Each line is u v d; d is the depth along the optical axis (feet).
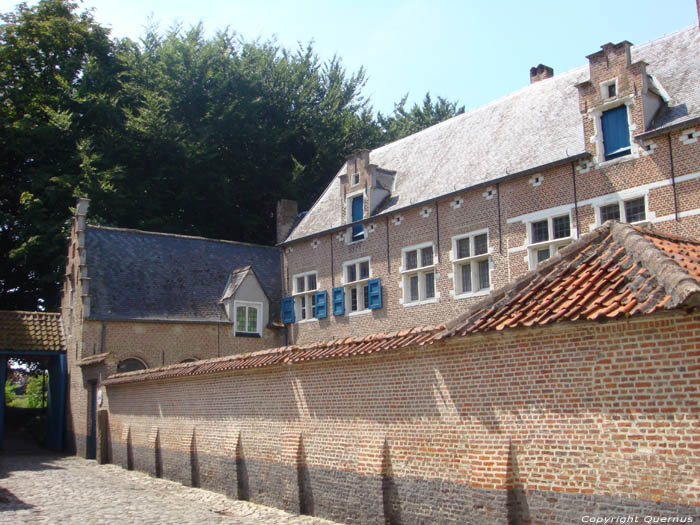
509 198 61.98
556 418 24.88
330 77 141.59
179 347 83.66
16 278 107.34
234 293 88.22
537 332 25.79
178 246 93.76
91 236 87.15
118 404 67.21
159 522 38.04
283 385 41.50
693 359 21.01
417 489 30.94
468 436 28.40
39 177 102.06
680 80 55.01
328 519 36.78
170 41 121.80
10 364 112.57
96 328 78.69
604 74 55.77
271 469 42.01
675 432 21.31
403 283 72.33
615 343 23.18
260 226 124.26
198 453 51.31
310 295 86.48
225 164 119.55
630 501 22.30
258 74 125.49
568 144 59.16
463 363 29.01
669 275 21.76
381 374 33.73
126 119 113.70
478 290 64.49
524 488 25.82
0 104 106.11
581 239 28.32
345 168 81.41
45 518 39.27
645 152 52.54
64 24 113.39
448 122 81.92
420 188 73.67
